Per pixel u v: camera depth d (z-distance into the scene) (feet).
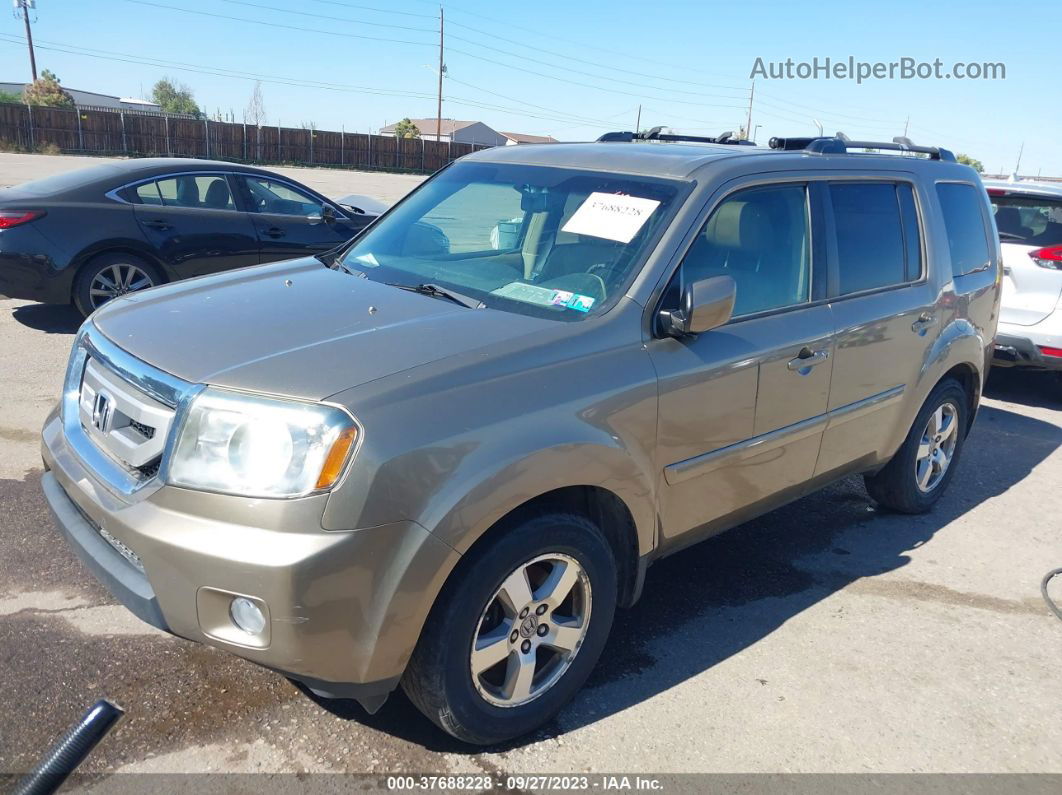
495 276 11.54
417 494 8.18
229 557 7.84
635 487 10.14
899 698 11.09
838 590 13.80
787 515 16.66
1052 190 23.93
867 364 13.55
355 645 8.20
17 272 24.35
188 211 26.71
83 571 12.51
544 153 13.66
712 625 12.53
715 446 11.25
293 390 8.26
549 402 9.24
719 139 15.55
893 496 16.30
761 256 12.11
